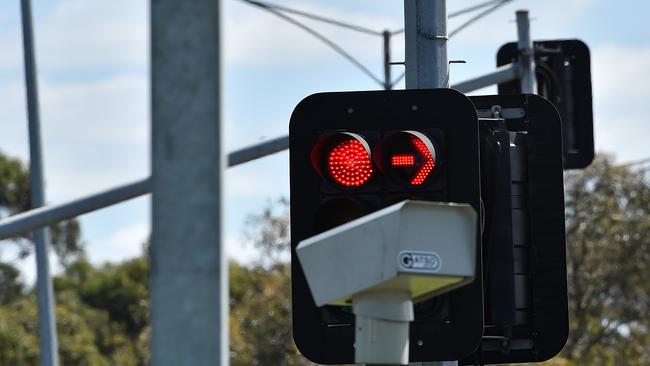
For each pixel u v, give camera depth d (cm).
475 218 1240
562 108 3031
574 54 3062
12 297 11506
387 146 1574
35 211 2642
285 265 6931
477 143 1594
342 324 1591
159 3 1117
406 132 1577
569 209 7812
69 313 9975
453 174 1590
